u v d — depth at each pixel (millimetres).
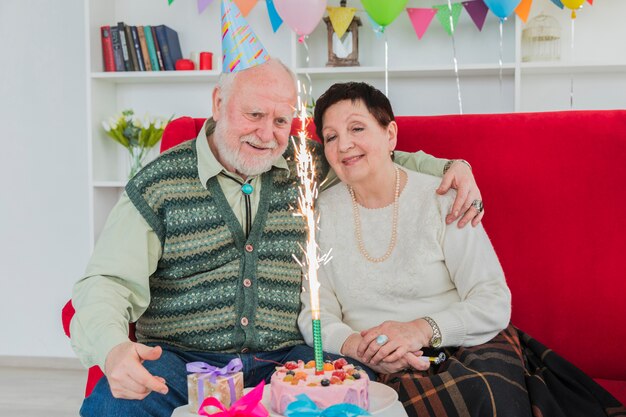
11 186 3656
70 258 3631
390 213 1661
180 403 1433
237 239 1609
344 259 1663
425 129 1900
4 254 3680
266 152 1612
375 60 3594
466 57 3521
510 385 1422
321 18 3336
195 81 3646
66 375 3457
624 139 1791
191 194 1597
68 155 3600
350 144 1618
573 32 3391
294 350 1609
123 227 1565
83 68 3562
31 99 3613
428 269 1607
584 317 1768
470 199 1597
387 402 1171
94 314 1393
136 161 3459
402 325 1498
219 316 1587
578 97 3449
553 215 1798
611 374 1766
